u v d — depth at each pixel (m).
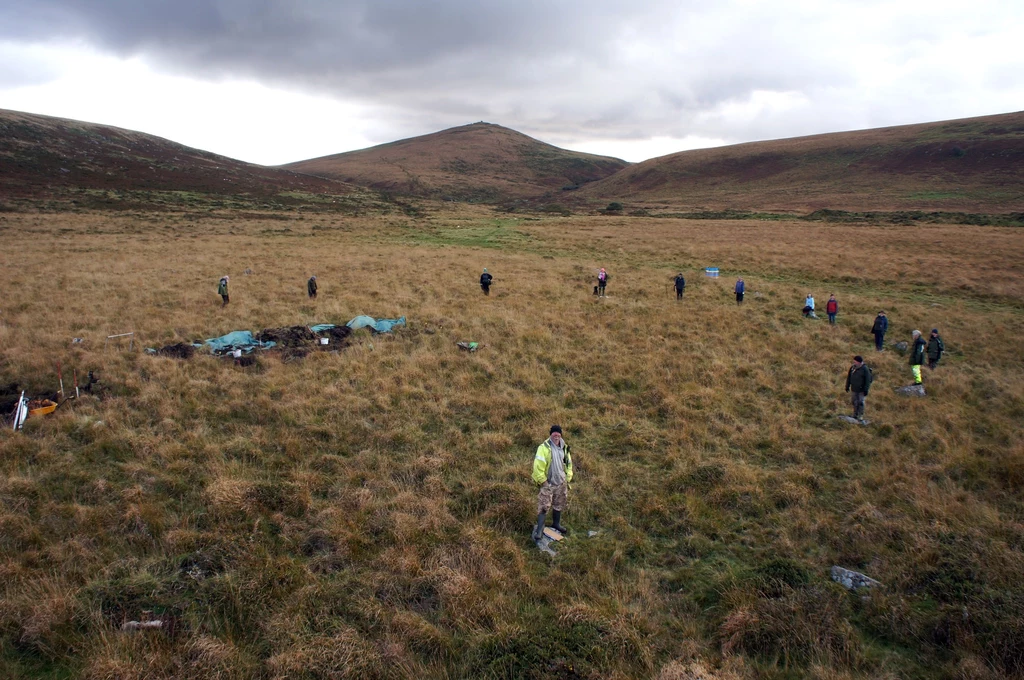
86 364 14.23
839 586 6.61
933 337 17.00
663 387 14.23
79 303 21.25
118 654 5.14
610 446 11.04
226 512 7.79
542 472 7.44
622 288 29.28
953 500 8.63
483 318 21.42
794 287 30.16
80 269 28.72
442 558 6.92
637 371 15.88
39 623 5.42
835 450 10.95
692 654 5.62
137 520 7.49
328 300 23.83
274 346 16.58
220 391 13.09
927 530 7.70
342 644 5.38
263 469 9.34
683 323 21.94
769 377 15.53
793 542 7.71
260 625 5.73
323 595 6.19
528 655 5.38
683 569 7.14
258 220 62.94
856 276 33.00
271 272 30.75
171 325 18.78
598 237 53.22
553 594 6.52
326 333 18.23
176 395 12.46
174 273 29.16
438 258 38.31
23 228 44.97
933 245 42.59
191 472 9.08
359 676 5.09
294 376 14.09
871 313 24.80
